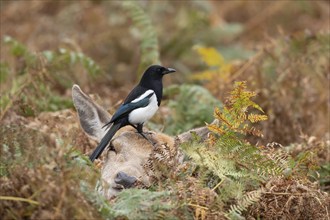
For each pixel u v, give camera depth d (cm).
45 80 1420
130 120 1123
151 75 1195
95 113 1131
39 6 2280
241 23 2491
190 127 1445
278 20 2375
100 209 835
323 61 1622
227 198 899
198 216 887
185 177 920
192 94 1488
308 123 1538
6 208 843
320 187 1108
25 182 839
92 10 2253
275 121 1520
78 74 1588
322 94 1583
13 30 2144
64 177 817
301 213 951
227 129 973
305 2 2397
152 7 2306
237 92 973
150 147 1059
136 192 856
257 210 934
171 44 2220
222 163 930
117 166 1017
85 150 1177
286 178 973
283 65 1617
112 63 2133
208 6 2333
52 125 1142
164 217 853
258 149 970
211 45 2242
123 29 2208
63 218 802
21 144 845
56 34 2166
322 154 1197
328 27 2206
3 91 1449
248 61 1675
